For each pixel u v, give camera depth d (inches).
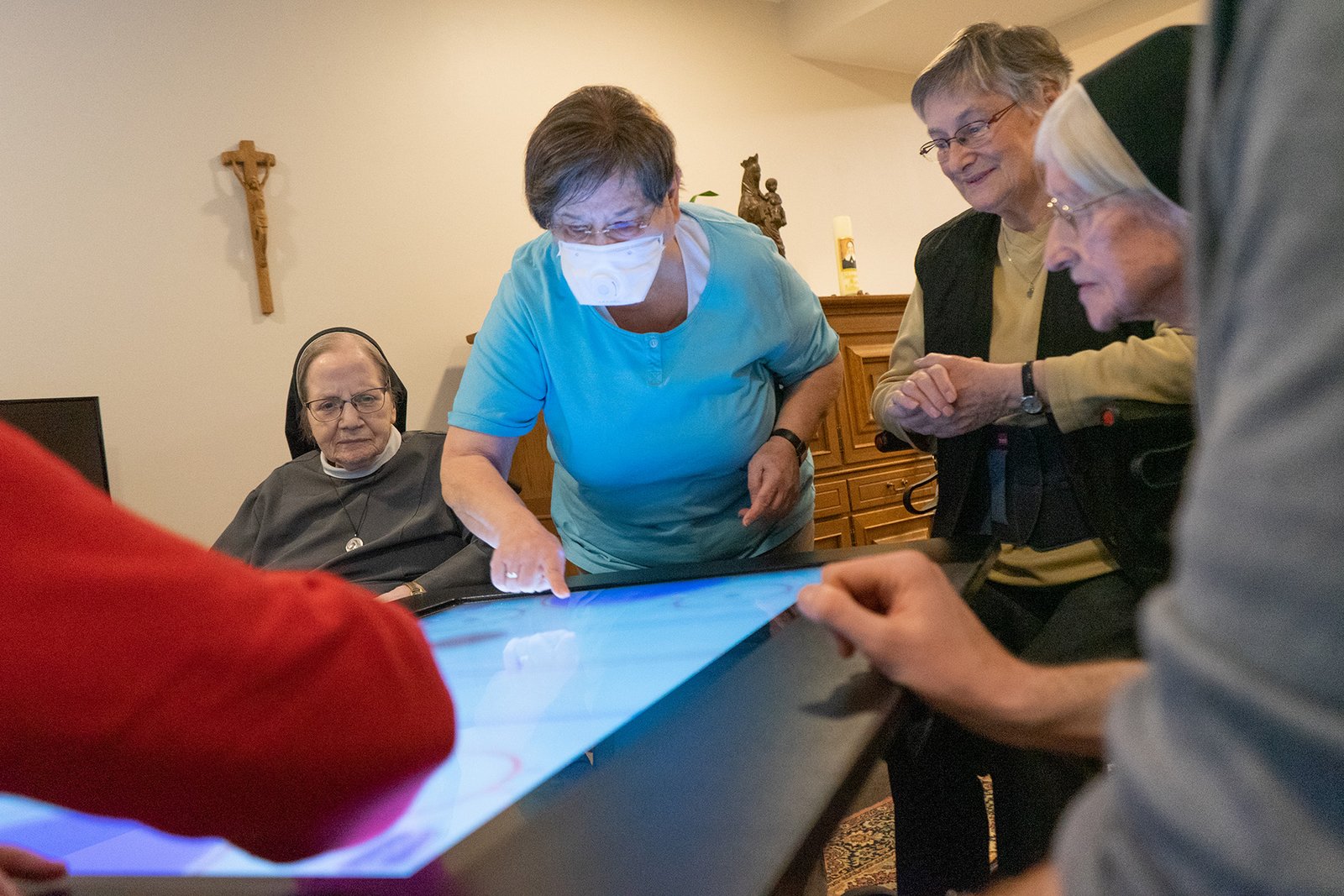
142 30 111.5
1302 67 8.6
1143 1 161.6
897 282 187.0
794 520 63.2
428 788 21.3
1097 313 33.4
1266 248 8.8
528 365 58.1
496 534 51.8
